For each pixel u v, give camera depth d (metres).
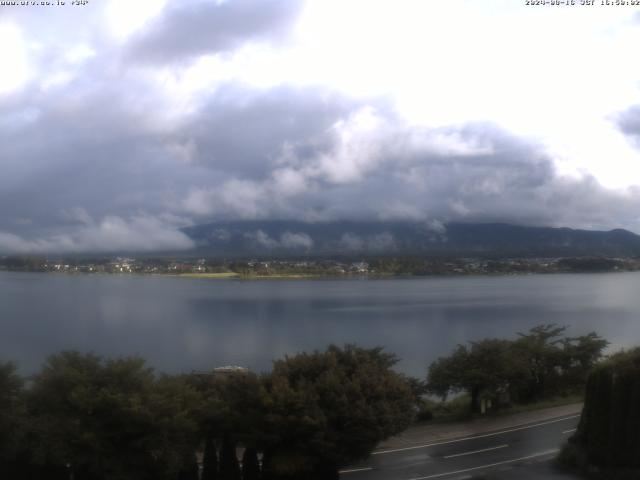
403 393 24.34
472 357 35.47
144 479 20.42
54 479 19.94
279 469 21.53
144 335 102.56
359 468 24.59
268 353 82.00
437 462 25.28
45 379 20.58
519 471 23.83
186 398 21.88
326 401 22.58
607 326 108.19
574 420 31.92
